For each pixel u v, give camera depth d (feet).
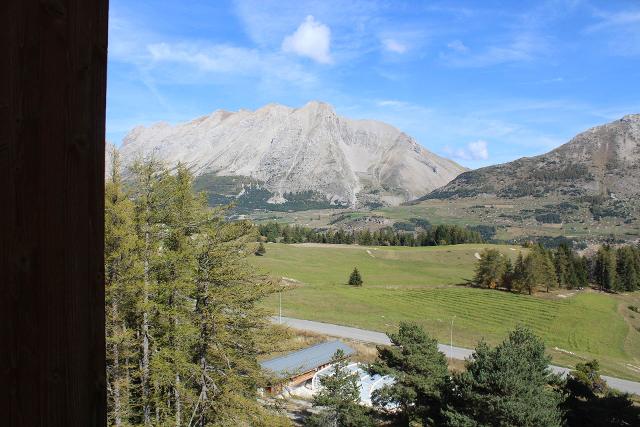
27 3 3.87
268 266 309.83
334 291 240.12
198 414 51.90
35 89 3.90
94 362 4.22
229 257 53.42
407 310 207.41
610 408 63.21
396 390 74.38
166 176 54.70
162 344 54.54
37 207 3.89
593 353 165.89
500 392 54.03
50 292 3.93
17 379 3.76
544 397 53.78
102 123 4.37
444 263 369.71
